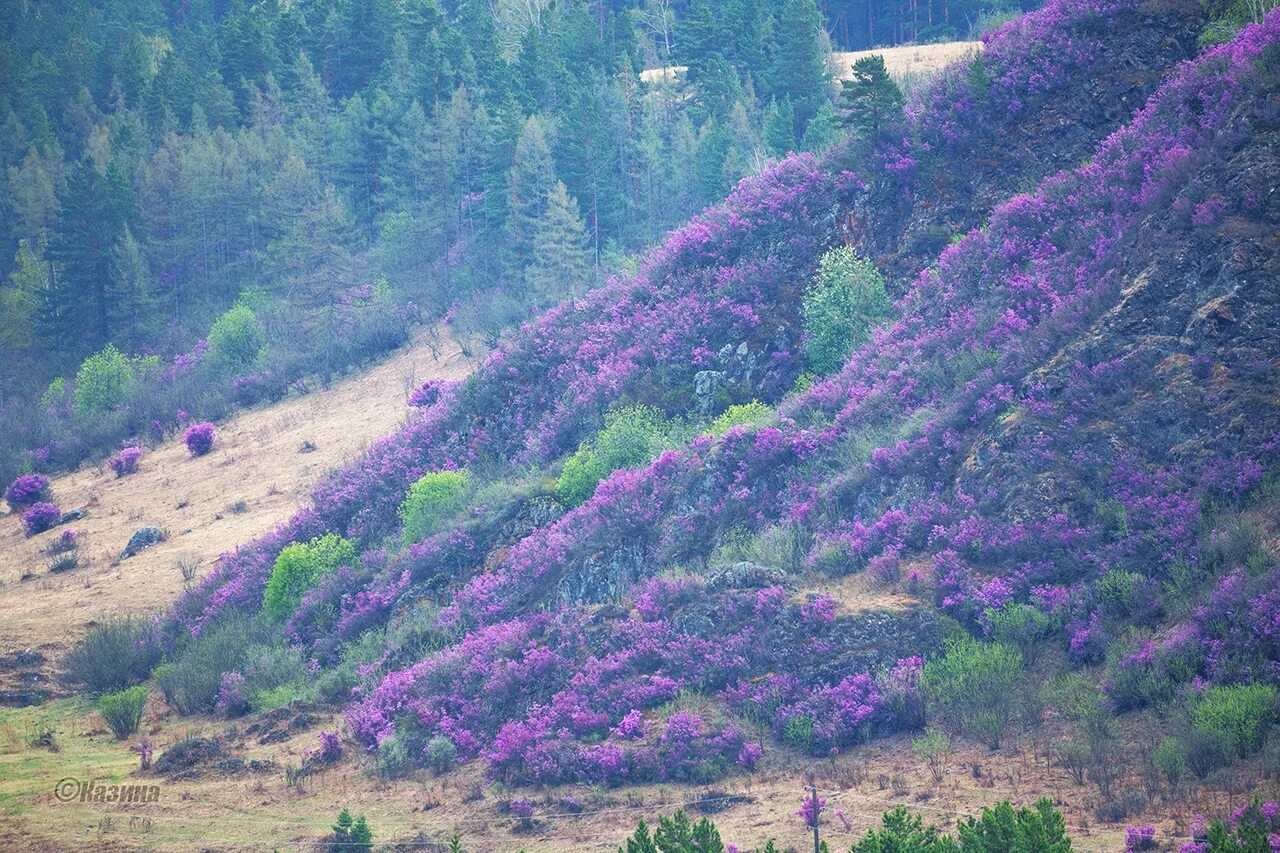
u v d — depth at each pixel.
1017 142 153.75
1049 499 99.75
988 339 121.81
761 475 125.50
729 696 96.50
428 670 115.12
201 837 88.31
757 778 86.81
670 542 123.31
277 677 131.88
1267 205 107.56
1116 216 121.88
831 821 75.69
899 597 99.75
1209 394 98.94
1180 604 86.69
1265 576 82.44
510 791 93.06
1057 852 57.56
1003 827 59.97
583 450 147.25
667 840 66.50
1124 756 76.50
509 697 106.50
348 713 114.88
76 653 145.12
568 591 124.06
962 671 89.38
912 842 61.53
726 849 73.69
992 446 106.38
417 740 105.69
